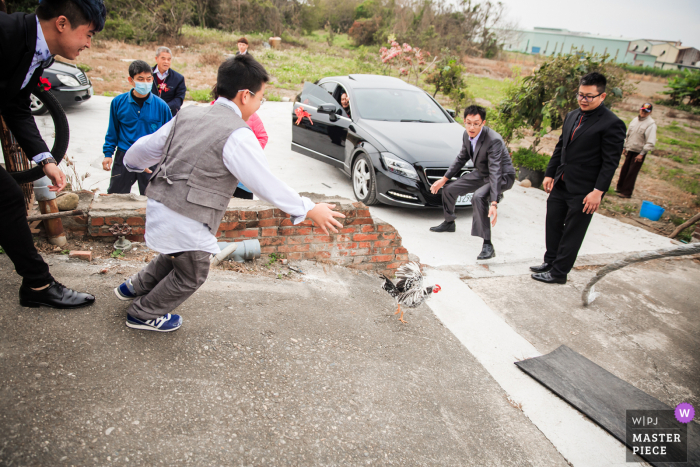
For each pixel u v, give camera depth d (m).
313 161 7.93
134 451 1.77
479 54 33.53
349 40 34.25
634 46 61.47
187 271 2.13
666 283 4.88
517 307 4.08
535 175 8.02
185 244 1.99
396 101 7.08
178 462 1.78
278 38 26.81
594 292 4.31
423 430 2.31
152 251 3.42
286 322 2.91
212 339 2.52
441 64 12.74
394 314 3.49
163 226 1.95
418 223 5.86
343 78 7.61
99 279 2.84
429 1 31.73
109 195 3.63
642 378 3.25
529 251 5.32
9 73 1.95
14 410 1.80
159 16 22.42
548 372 3.09
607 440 2.55
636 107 21.69
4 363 2.01
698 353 3.64
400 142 5.93
